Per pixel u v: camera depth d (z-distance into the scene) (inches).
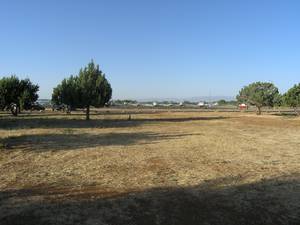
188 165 549.3
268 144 853.2
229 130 1298.0
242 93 2918.3
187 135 1075.9
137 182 430.9
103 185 416.2
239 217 310.0
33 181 437.1
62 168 522.9
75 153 675.4
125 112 3309.5
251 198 364.5
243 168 526.6
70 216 304.7
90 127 1386.6
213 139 959.0
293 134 1146.7
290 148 775.7
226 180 443.8
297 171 504.7
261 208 333.4
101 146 786.2
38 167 530.9
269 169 519.8
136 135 1064.2
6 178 453.7
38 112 3255.4
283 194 379.9
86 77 1952.5
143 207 331.3
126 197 362.3
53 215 306.8
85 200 351.9
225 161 590.6
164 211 321.4
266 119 2097.7
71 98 1920.5
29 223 288.8
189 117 2335.1
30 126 1407.5
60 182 432.1
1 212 313.9
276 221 302.0
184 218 305.6
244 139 971.3
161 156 640.4
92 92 1923.0
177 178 454.0
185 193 379.9
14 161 583.5
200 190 392.8
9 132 1125.7
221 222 298.2
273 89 2797.7
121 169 515.2
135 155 651.5
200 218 306.5
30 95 2314.2
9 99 2290.8
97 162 574.6
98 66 1988.2
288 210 328.2
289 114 2864.2
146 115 2655.0
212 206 337.7
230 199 360.2
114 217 304.0
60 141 880.9
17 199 354.9
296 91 2426.2
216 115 2659.9
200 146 797.2
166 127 1421.0
